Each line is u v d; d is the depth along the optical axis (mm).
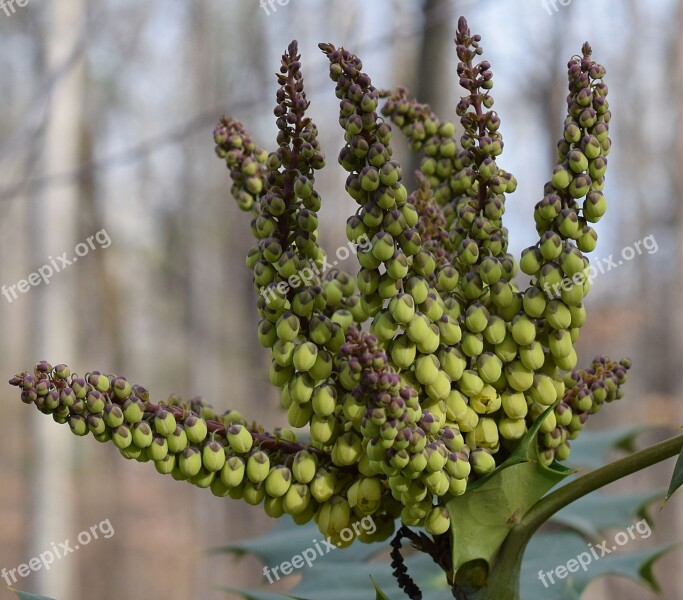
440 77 4598
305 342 1229
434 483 1169
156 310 20797
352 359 1107
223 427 1278
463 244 1248
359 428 1217
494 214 1259
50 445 7996
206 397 14086
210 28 13016
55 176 4254
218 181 14336
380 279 1224
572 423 1352
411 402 1135
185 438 1232
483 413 1284
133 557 15125
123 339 19109
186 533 16047
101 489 17062
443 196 1585
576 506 2064
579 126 1239
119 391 1213
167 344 20844
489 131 1259
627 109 14242
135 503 17141
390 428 1111
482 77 1249
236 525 12641
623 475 1260
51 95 4500
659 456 1245
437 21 4438
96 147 14008
